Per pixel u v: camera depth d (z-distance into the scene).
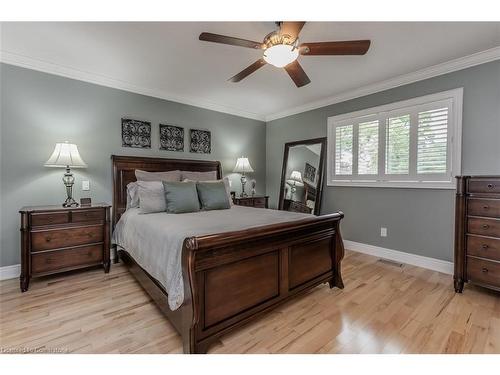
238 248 1.62
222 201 3.06
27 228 2.35
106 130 3.16
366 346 1.57
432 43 2.28
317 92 3.63
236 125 4.55
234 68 2.84
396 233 3.20
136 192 3.05
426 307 2.04
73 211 2.59
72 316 1.91
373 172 3.39
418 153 2.97
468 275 2.25
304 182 4.25
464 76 2.61
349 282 2.54
